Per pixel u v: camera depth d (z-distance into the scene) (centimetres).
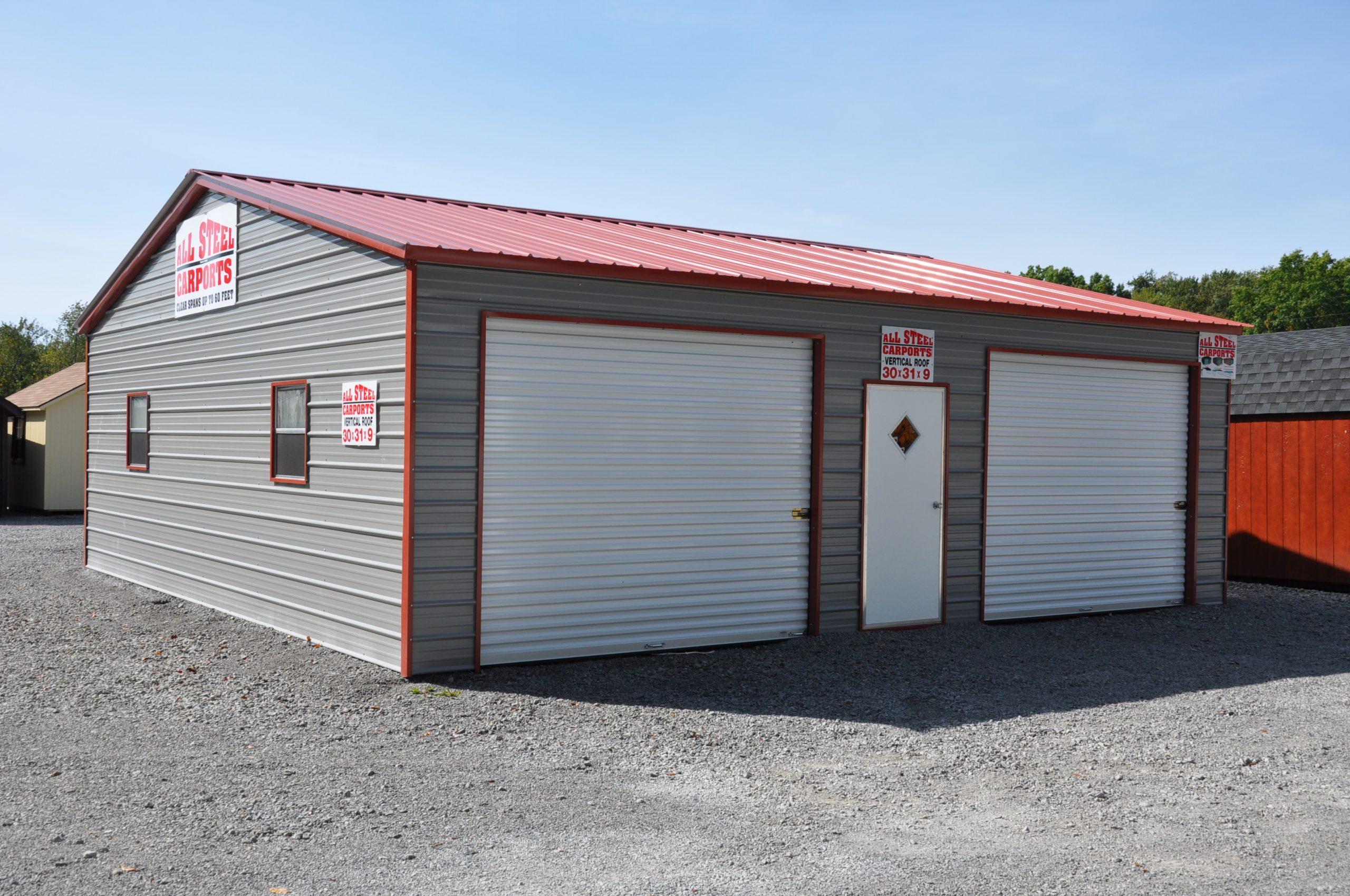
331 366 942
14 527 2250
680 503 949
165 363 1311
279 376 1038
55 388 2727
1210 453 1297
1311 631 1138
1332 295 6931
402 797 562
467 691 796
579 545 902
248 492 1102
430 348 825
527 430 874
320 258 965
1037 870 473
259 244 1083
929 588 1087
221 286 1166
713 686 831
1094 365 1204
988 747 679
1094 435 1205
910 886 454
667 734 697
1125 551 1233
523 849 491
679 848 495
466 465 843
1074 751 672
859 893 446
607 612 917
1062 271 7788
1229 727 734
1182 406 1280
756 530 988
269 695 782
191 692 792
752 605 987
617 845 498
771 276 991
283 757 630
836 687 838
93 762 613
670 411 942
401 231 895
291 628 1016
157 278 1342
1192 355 1274
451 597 841
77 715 723
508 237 973
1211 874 470
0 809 531
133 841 491
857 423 1038
